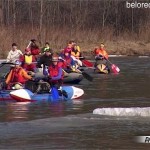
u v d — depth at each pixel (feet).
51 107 94.43
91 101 102.73
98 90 121.80
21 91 102.83
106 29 299.17
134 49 280.92
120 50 279.49
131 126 75.25
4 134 69.77
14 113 87.35
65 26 287.07
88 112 88.07
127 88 125.49
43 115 85.10
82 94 108.58
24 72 107.24
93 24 326.24
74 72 137.39
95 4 350.64
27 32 260.42
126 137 68.08
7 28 248.32
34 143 64.85
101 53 175.52
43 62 134.72
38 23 305.53
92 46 279.08
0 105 97.19
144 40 303.89
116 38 299.79
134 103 99.60
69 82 137.08
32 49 168.45
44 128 73.87
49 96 104.94
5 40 238.68
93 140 66.49
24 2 340.80
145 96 110.22
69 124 76.89
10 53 152.66
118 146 63.67
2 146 63.21
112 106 95.45
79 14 316.40
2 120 80.43
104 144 64.59
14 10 315.17
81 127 74.54
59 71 108.37
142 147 63.21
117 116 83.51
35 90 105.70
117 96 110.42
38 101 102.94
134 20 336.70
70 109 91.76
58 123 77.66
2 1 322.14
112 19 344.90
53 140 66.39
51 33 270.05
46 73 109.81
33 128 73.87
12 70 107.24
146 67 194.08
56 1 335.88
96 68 173.58
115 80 146.82
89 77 138.62
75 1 347.77
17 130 72.43
